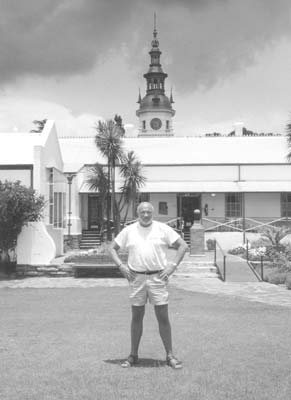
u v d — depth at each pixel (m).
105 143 31.64
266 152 38.00
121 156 32.50
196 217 23.56
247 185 34.22
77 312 11.95
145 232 6.96
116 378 6.33
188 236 32.75
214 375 6.45
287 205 34.59
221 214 34.84
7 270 20.14
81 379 6.31
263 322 10.51
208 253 27.38
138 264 6.89
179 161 37.59
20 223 19.81
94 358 7.41
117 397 5.66
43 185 26.12
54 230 23.34
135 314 7.00
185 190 33.72
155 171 35.41
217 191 33.66
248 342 8.48
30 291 16.02
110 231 30.69
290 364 7.00
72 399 5.62
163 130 98.12
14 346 8.32
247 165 35.28
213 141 39.03
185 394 5.73
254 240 30.59
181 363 6.95
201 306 12.77
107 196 31.97
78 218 31.95
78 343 8.51
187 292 15.48
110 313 11.79
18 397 5.70
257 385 6.05
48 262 20.11
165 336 6.96
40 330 9.76
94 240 31.97
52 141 28.94
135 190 32.22
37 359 7.39
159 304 6.88
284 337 8.95
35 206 20.12
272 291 15.64
